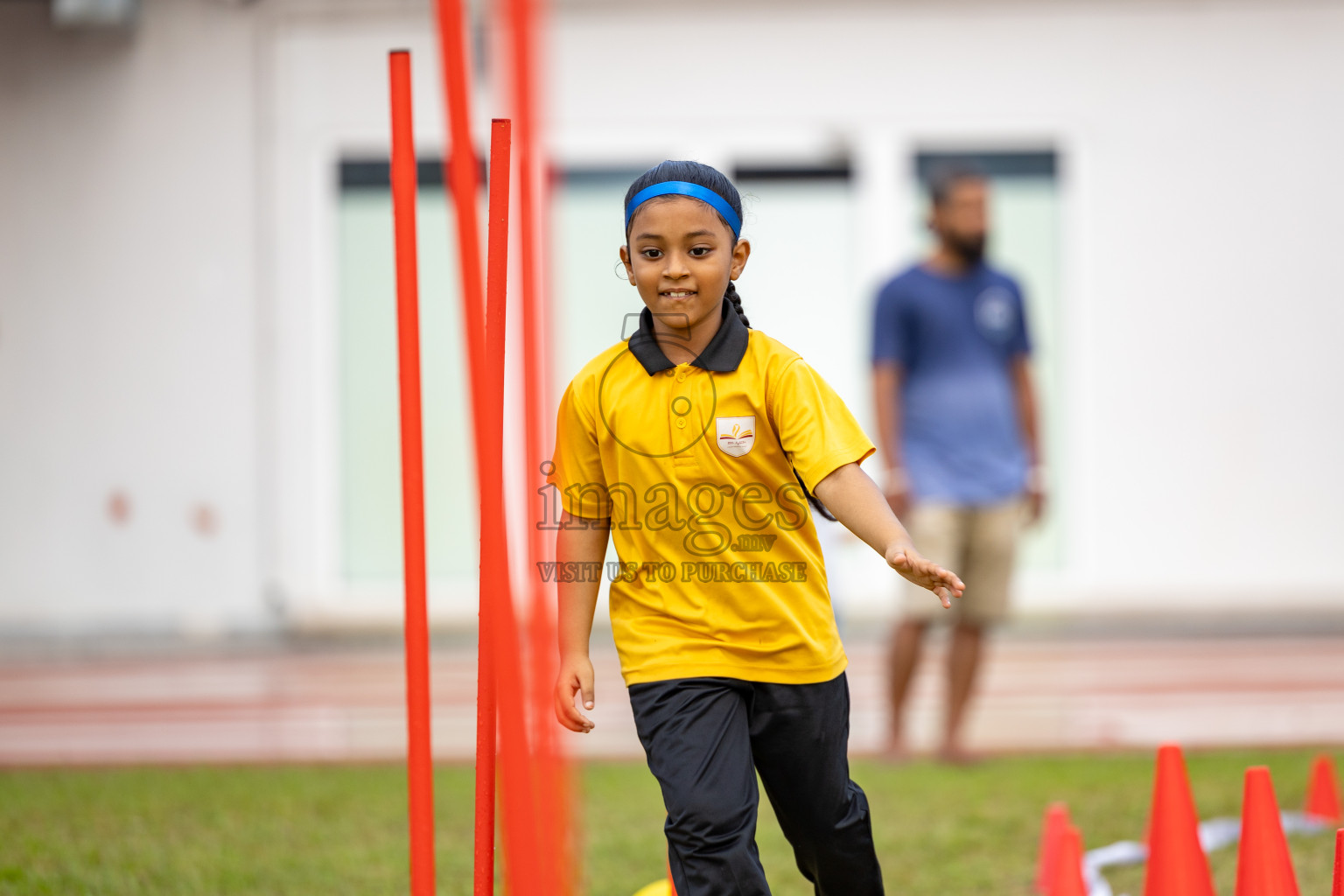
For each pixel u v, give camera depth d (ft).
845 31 95.91
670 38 95.61
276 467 95.35
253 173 94.43
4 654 92.38
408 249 25.98
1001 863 43.16
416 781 25.94
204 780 55.72
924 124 96.17
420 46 94.07
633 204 27.71
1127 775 54.65
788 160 96.99
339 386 96.37
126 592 94.99
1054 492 97.35
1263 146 94.99
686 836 26.84
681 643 28.27
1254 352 95.61
